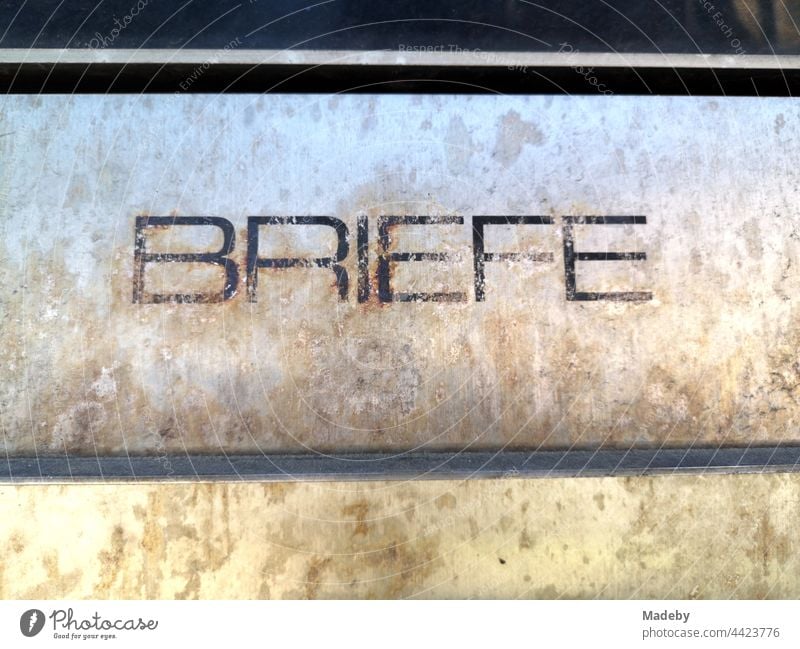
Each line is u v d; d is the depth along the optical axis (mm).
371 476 1095
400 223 1194
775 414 1150
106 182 1188
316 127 1223
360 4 1247
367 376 1153
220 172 1199
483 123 1229
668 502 1104
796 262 1189
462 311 1174
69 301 1151
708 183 1213
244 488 1081
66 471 1080
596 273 1187
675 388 1157
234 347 1150
